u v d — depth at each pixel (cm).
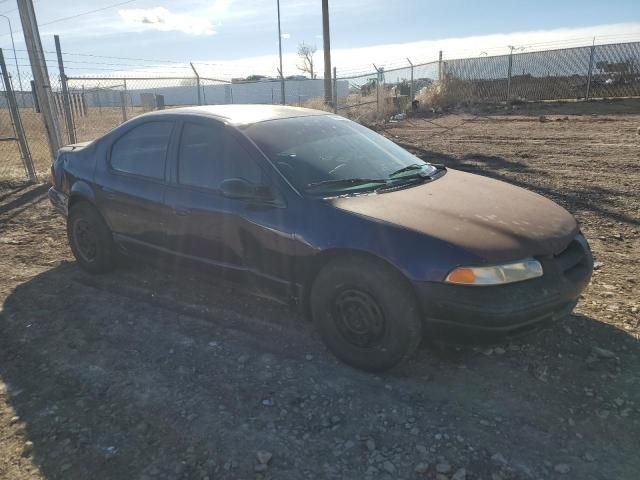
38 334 391
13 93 936
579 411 289
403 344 306
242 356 353
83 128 1424
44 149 1416
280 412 295
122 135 460
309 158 373
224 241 376
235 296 445
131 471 254
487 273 285
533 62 2270
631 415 284
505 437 271
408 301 301
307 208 336
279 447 268
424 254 294
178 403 305
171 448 269
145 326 398
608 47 2095
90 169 475
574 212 668
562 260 319
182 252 409
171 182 409
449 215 323
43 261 548
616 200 713
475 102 2347
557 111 1958
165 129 425
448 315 291
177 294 453
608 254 521
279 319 403
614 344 354
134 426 286
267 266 357
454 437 272
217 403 304
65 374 338
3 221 709
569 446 264
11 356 362
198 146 399
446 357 344
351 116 2108
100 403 307
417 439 271
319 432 278
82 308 431
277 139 381
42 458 264
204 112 413
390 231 307
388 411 294
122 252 468
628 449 261
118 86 1538
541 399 300
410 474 249
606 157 1033
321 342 368
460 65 2483
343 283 321
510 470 249
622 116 1695
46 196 856
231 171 376
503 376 323
